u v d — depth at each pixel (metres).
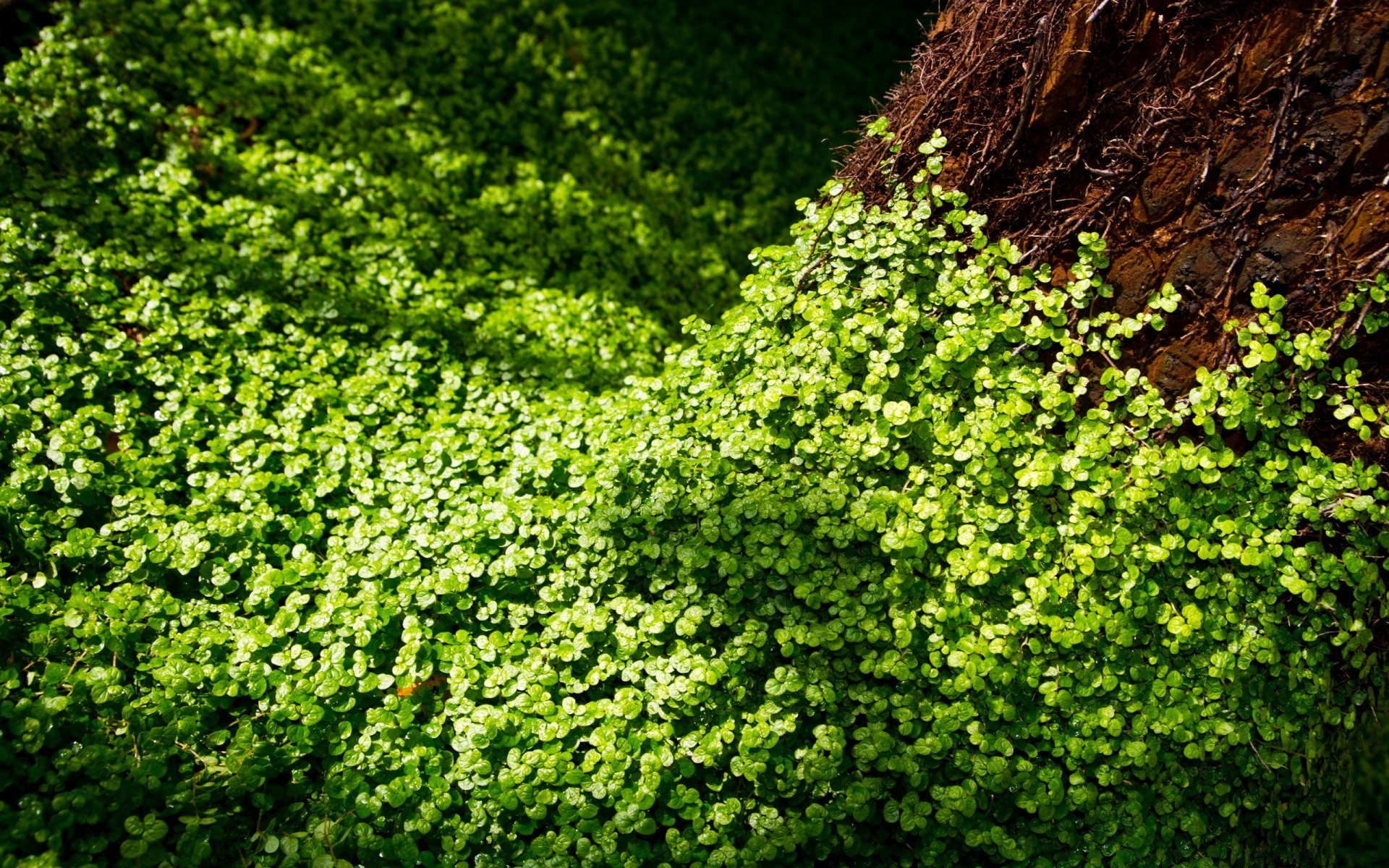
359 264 0.71
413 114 0.80
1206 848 0.54
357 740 0.55
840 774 0.54
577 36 0.96
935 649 0.54
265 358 0.64
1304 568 0.54
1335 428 0.55
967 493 0.55
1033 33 0.56
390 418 0.64
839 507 0.55
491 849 0.54
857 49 1.20
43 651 0.55
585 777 0.54
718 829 0.53
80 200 0.68
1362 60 0.52
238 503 0.60
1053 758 0.54
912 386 0.57
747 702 0.55
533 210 0.77
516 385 0.67
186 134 0.73
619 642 0.55
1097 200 0.56
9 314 0.63
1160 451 0.55
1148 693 0.54
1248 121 0.54
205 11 0.79
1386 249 0.54
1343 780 0.57
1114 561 0.54
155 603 0.56
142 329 0.65
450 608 0.57
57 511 0.58
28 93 0.70
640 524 0.57
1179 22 0.54
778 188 0.90
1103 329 0.57
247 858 0.53
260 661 0.56
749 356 0.60
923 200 0.58
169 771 0.54
